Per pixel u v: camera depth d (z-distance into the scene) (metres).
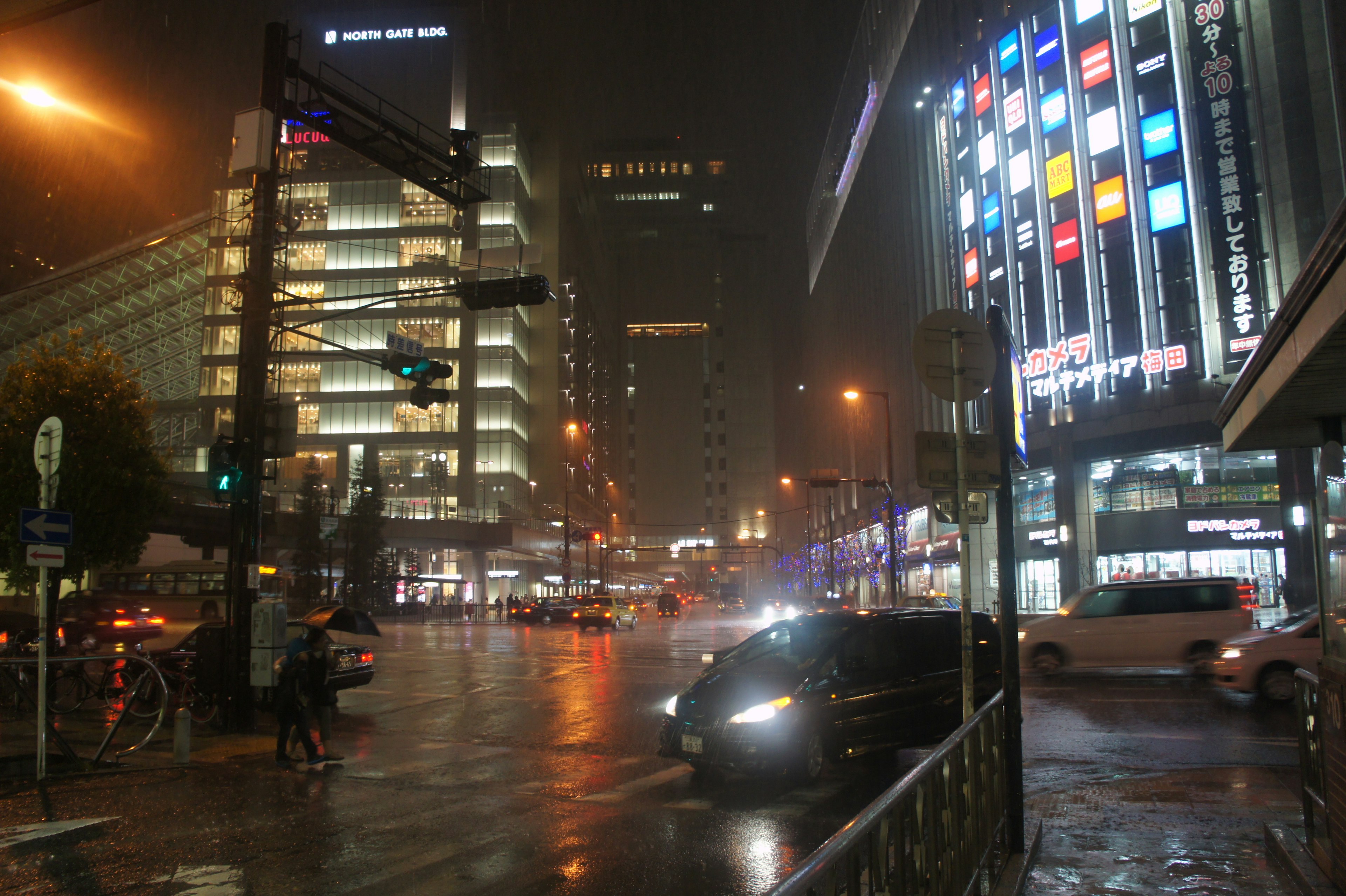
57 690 16.78
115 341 84.62
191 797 8.35
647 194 142.25
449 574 71.69
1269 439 7.47
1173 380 35.97
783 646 9.76
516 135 81.25
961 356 6.35
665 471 133.25
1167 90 36.72
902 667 9.64
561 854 6.44
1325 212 31.98
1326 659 5.01
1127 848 6.04
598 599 40.47
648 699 15.23
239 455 12.52
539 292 13.73
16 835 7.03
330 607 15.47
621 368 134.88
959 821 4.12
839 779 8.96
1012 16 43.94
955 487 6.18
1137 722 11.91
